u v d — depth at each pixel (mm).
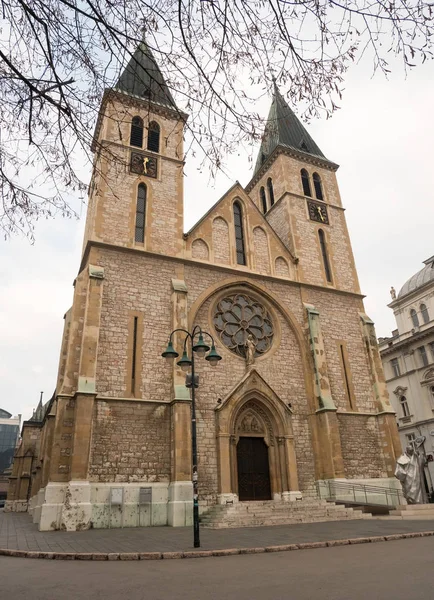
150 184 29531
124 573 9195
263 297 30297
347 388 29375
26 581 8430
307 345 29359
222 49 6113
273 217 37250
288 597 6629
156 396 23188
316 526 18156
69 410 20906
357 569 8812
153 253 26828
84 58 6160
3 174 6855
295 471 25000
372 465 27578
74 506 18797
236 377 26234
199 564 10281
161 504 20906
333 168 40219
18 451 50719
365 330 31906
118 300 24688
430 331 44469
